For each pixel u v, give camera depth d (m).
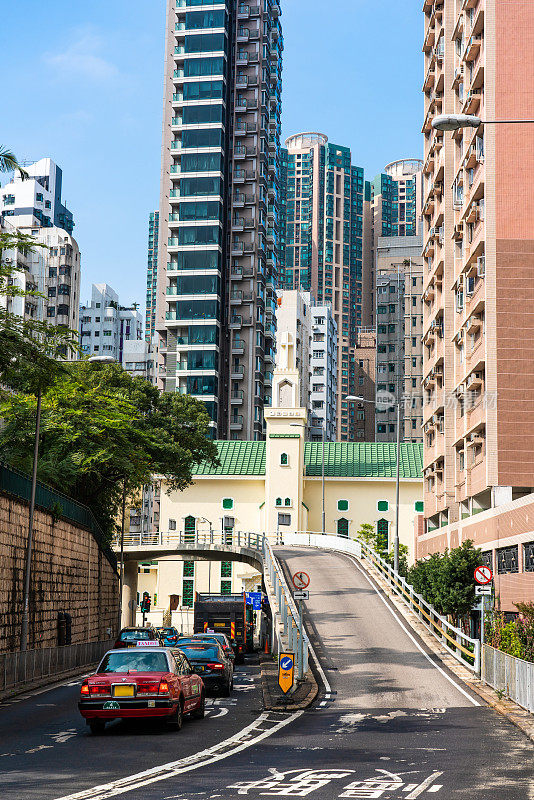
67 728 19.70
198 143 118.75
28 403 44.25
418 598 44.50
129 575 83.94
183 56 120.25
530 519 40.19
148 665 19.39
